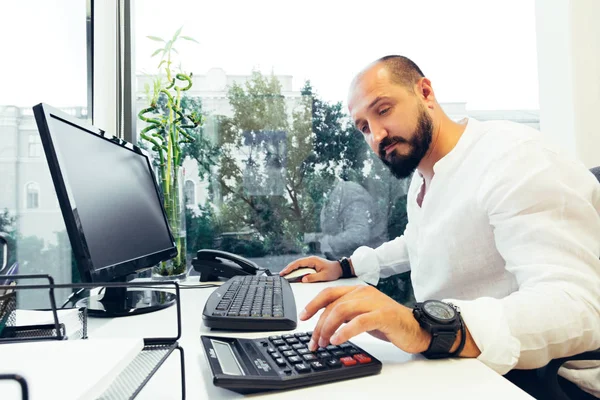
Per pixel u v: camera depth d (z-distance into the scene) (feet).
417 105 3.03
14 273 1.91
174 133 3.89
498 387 1.32
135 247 2.61
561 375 2.44
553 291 1.81
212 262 3.60
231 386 1.24
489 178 2.43
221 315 1.99
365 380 1.37
